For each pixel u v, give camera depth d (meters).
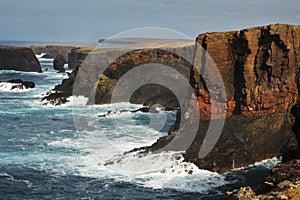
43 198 29.84
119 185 31.48
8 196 30.11
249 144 37.09
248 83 39.16
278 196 16.62
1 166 36.22
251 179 32.84
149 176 32.81
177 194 30.00
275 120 39.50
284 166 23.62
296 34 40.50
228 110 39.62
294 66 40.50
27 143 43.91
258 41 40.03
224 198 16.91
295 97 41.00
